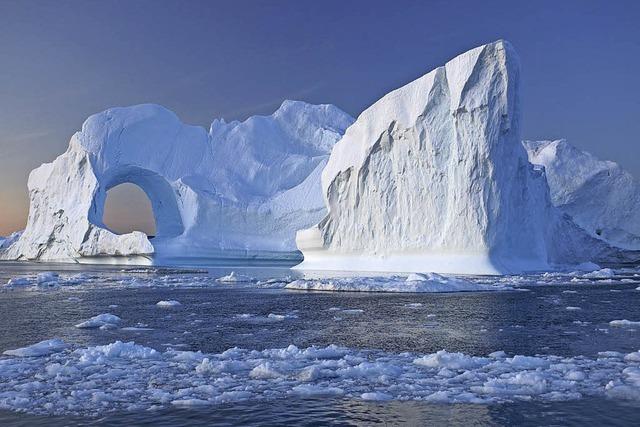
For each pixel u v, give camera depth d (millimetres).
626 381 11508
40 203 100875
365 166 57094
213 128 98312
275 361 13570
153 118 92062
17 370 12992
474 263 48594
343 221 59688
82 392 10930
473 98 48469
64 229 90312
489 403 10133
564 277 47031
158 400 10469
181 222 91062
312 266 62719
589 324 19547
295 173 93312
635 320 20547
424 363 13227
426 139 52125
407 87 54531
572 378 11758
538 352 14680
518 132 50906
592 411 9641
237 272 58469
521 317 21359
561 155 96688
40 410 9852
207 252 81500
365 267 56688
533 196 59719
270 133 98375
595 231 90250
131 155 88562
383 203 55781
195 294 32344
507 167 49906
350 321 20531
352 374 12289
